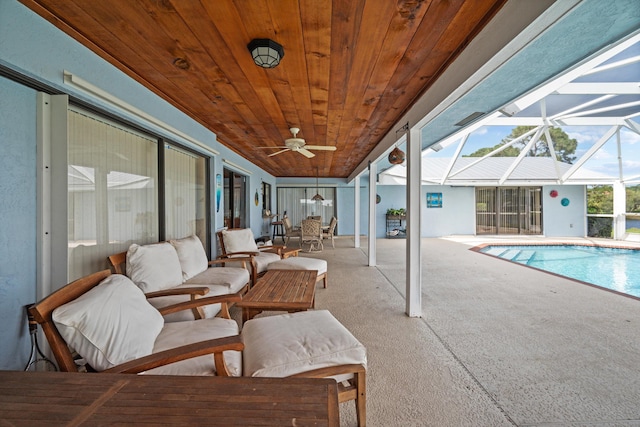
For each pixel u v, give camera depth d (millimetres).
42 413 769
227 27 1703
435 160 11047
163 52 2002
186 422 733
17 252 1556
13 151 1544
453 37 1823
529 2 1351
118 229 2465
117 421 737
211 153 4023
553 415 1600
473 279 4648
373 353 2289
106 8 1546
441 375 1982
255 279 3803
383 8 1529
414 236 3090
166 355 1166
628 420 1562
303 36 1789
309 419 743
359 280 4645
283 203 10805
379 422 1551
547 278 4719
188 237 3320
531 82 2488
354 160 6703
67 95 1746
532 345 2410
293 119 3543
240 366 1441
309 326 1688
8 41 1458
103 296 1384
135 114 2383
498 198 10953
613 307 3314
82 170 2105
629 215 9148
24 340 1586
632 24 1630
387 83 2494
